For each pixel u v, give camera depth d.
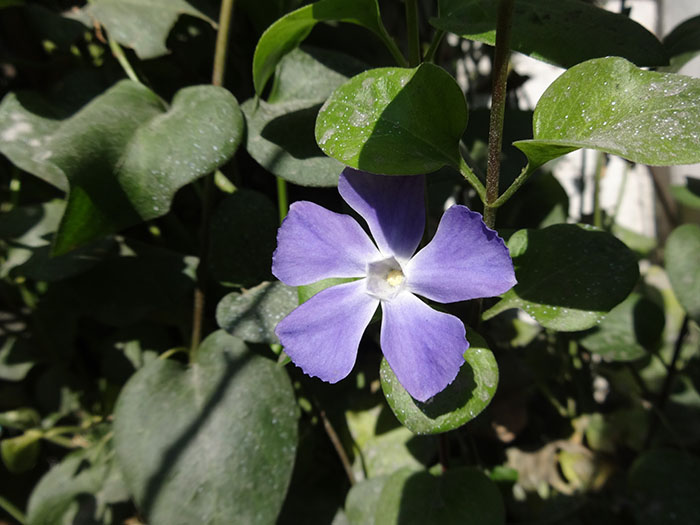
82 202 0.11
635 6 0.24
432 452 0.15
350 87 0.09
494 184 0.09
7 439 0.17
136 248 0.15
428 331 0.08
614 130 0.08
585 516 0.15
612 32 0.10
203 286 0.14
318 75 0.14
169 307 0.16
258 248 0.14
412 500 0.12
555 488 0.16
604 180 0.24
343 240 0.09
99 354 0.19
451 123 0.09
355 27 0.16
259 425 0.13
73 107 0.14
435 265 0.09
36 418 0.17
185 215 0.18
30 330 0.18
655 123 0.07
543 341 0.18
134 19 0.14
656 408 0.16
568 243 0.10
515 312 0.20
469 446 0.15
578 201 0.24
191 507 0.12
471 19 0.11
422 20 0.19
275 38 0.10
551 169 0.18
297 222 0.09
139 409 0.13
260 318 0.12
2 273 0.15
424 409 0.09
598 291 0.10
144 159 0.11
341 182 0.09
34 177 0.17
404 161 0.09
